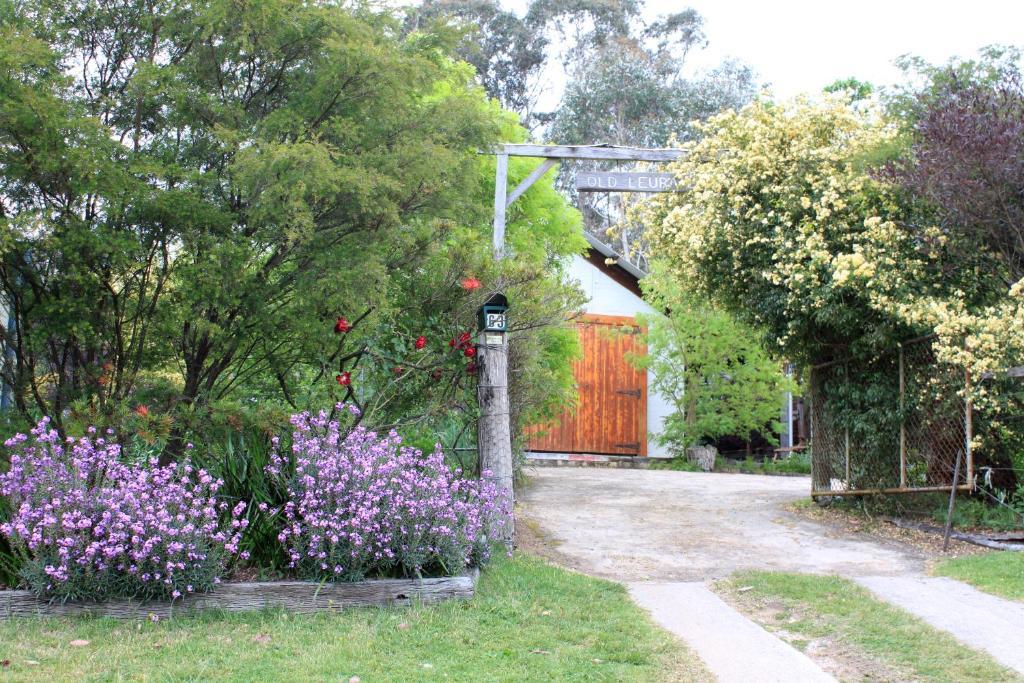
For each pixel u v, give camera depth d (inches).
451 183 281.0
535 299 327.3
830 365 418.9
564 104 1299.2
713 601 254.5
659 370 678.5
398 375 304.3
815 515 394.6
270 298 258.7
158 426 237.6
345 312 261.7
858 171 378.3
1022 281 309.4
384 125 269.3
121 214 239.6
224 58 263.7
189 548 212.7
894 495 379.9
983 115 335.0
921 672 195.0
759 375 661.3
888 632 221.5
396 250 283.4
